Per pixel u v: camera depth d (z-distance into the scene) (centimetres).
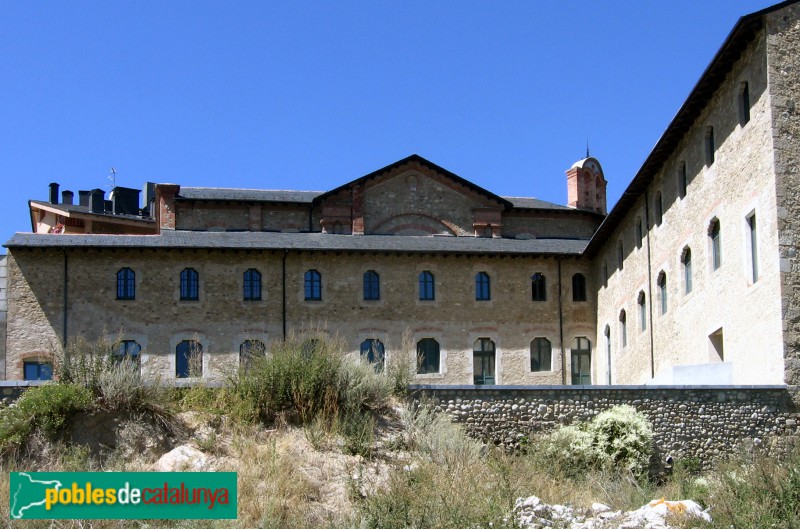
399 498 1953
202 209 4950
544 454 2633
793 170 2912
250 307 4497
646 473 2666
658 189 3906
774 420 2850
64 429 2508
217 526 1933
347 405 2681
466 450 2519
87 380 2608
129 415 2552
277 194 5206
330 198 4969
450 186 5081
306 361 2744
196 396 2673
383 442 2559
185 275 4488
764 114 2972
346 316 4566
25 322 4331
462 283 4719
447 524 1858
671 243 3725
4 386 2620
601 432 2730
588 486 2420
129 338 4381
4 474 2220
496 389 2848
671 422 2848
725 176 3231
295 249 4519
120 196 6438
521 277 4794
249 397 2664
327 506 2144
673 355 3691
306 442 2523
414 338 4609
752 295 3025
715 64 3161
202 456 2405
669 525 1906
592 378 4778
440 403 2822
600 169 5500
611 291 4569
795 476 2036
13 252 4378
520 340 4722
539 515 1966
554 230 5262
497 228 5072
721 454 2827
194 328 4438
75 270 4409
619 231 4462
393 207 5006
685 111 3450
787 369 2847
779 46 2972
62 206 6125
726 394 2873
